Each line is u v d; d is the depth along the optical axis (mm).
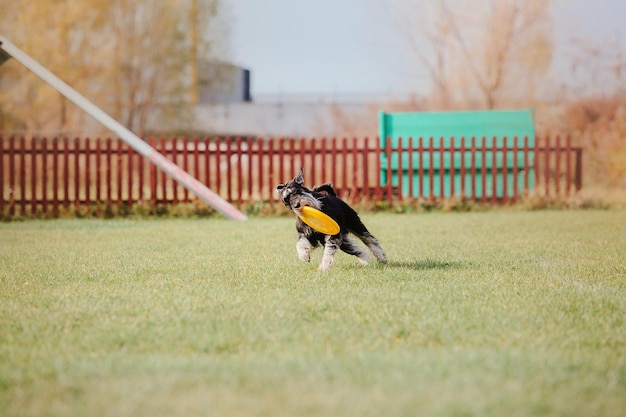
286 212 21734
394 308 7867
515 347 6367
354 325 7121
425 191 23875
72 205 22094
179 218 20984
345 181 23031
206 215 21344
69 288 9305
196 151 22672
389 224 18125
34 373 5703
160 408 4887
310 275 10047
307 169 26547
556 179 23844
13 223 19547
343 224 10648
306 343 6480
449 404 4871
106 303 8281
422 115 24266
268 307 7926
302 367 5684
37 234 16359
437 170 23875
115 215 21453
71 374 5656
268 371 5617
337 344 6441
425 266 10922
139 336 6773
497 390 5160
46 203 21594
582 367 5766
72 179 30922
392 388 5207
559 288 9156
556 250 12898
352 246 10914
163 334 6828
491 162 24156
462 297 8531
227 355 6152
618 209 22703
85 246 13891
